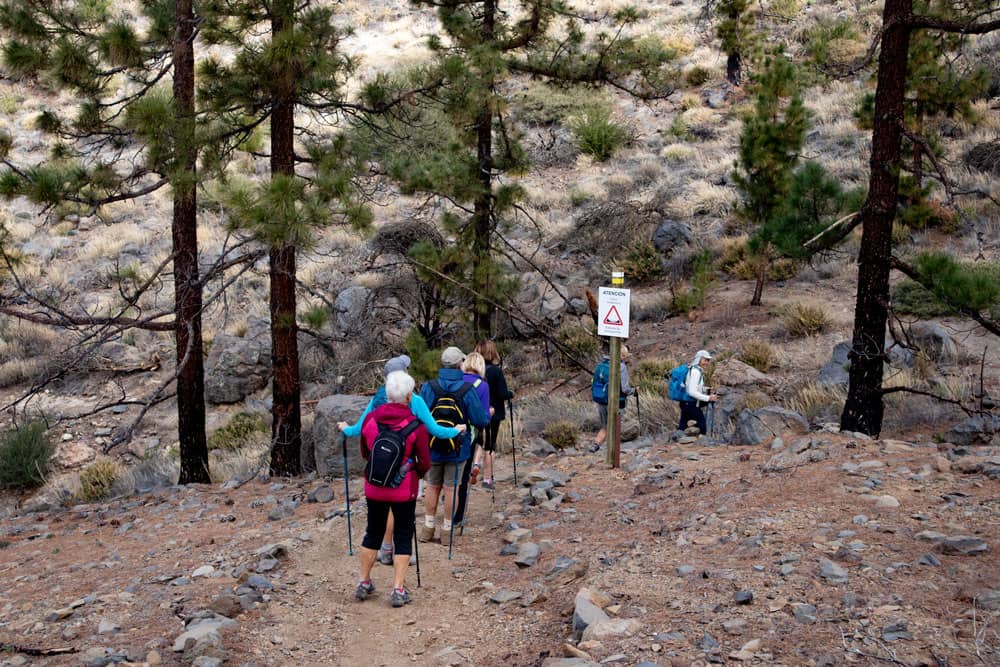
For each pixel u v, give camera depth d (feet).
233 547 25.55
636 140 99.04
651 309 63.62
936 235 60.54
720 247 70.90
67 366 35.01
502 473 32.60
